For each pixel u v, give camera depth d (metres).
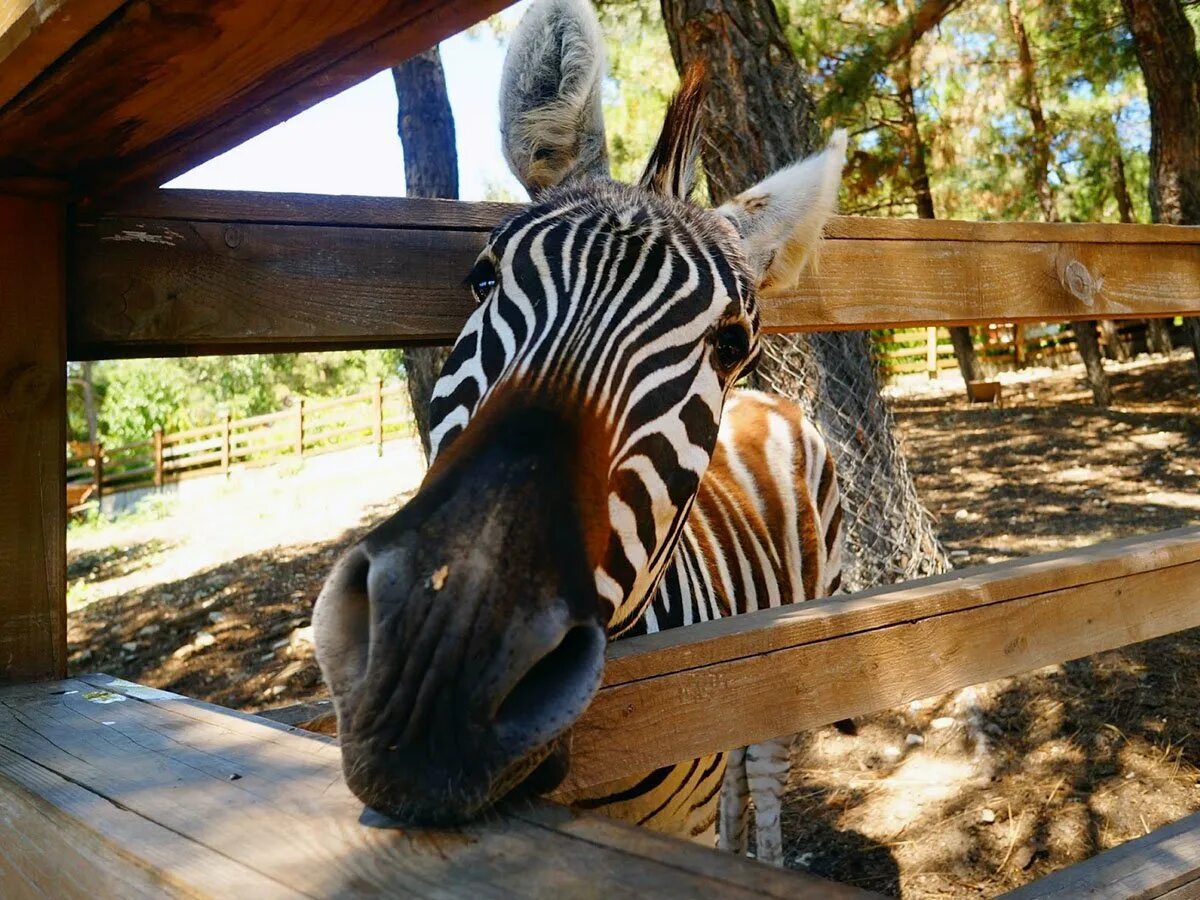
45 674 1.54
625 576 1.33
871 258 2.39
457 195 6.73
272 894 0.70
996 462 10.53
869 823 3.81
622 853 0.77
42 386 1.54
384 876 0.74
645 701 1.41
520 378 1.27
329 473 17.02
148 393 27.47
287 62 0.99
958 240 2.53
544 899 0.68
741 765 3.54
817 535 3.48
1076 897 1.29
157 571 10.99
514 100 1.97
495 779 0.89
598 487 1.12
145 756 1.06
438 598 0.91
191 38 0.93
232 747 1.09
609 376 1.32
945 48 12.63
